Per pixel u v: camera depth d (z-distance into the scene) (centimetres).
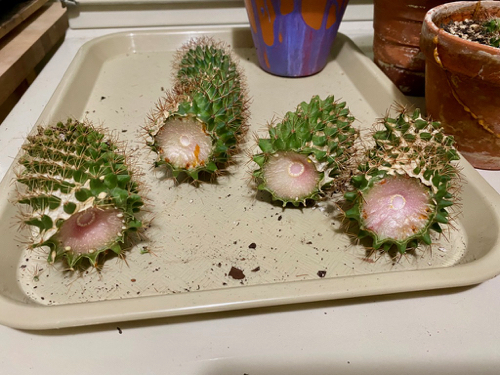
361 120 45
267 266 30
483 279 26
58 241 26
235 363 24
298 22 48
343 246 31
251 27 52
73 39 64
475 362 24
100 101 48
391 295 27
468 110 35
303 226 33
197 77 38
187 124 33
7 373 23
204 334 25
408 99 51
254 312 26
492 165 39
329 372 24
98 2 63
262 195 36
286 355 24
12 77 48
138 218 33
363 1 68
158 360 24
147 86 51
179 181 37
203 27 61
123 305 24
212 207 35
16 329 25
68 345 25
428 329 26
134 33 58
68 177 26
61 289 28
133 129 44
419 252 31
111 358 24
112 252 30
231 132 34
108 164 27
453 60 33
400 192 28
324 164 31
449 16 39
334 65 57
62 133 30
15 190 31
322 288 25
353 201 29
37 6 60
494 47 32
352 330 25
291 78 54
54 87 51
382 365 24
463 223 32
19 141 42
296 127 32
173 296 25
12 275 28
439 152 30
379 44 50
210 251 31
